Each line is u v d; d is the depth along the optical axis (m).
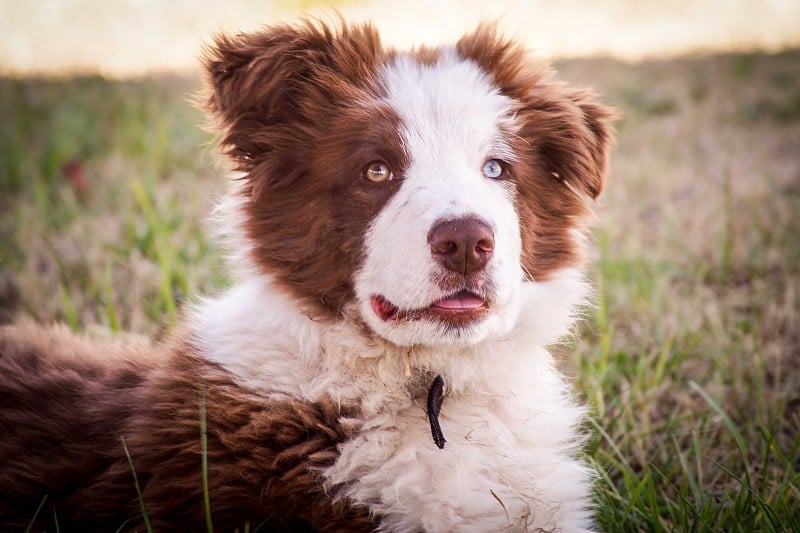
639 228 7.05
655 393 4.59
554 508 3.14
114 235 6.65
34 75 13.08
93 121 10.04
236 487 2.86
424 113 3.20
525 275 3.39
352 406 3.10
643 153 9.41
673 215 7.18
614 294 5.71
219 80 3.30
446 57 3.50
